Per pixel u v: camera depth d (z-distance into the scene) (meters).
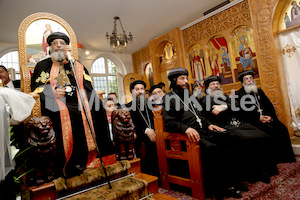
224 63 6.24
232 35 6.01
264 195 2.27
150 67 9.65
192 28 7.02
